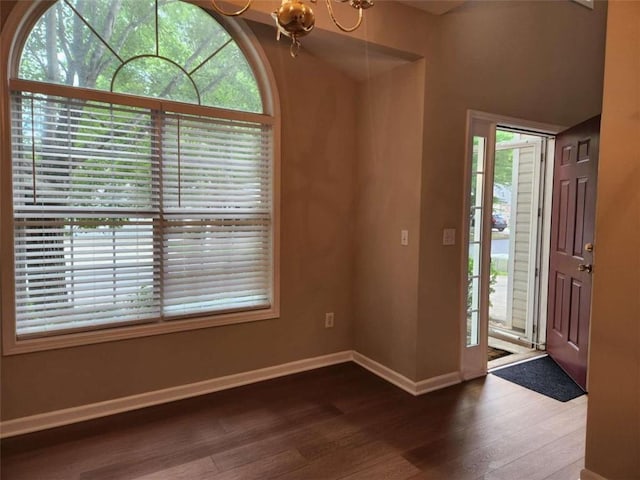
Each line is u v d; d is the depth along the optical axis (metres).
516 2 3.18
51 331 2.45
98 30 2.48
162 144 2.67
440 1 2.63
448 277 3.04
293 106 3.09
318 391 2.99
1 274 2.28
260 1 2.23
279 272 3.15
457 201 3.03
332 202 3.35
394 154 3.04
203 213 2.84
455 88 2.93
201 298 2.90
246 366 3.10
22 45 2.30
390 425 2.55
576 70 3.59
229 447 2.31
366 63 3.02
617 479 1.94
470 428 2.53
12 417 2.38
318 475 2.09
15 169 2.30
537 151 3.91
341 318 3.49
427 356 3.00
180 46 2.72
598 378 1.99
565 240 3.46
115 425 2.51
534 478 2.08
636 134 1.82
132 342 2.68
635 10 1.81
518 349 3.92
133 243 2.63
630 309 1.87
